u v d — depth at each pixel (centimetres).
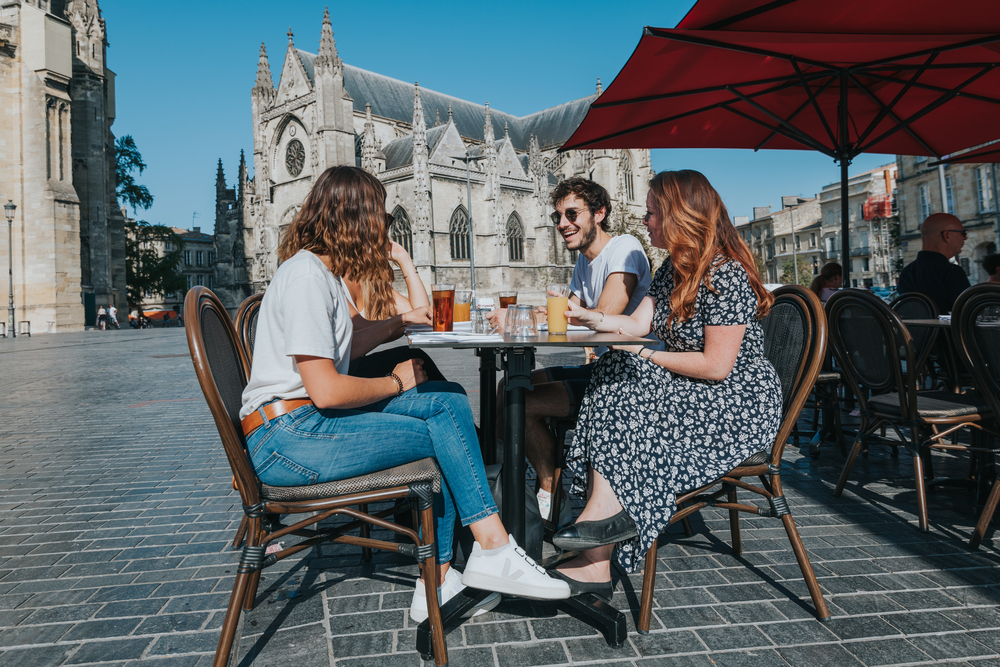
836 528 359
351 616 264
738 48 424
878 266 6706
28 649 241
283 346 226
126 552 341
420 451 238
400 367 251
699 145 643
